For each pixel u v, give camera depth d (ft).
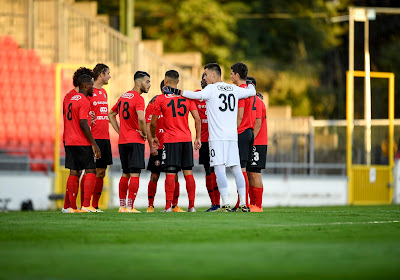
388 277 45.68
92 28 230.07
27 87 223.71
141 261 52.60
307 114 367.66
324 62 387.14
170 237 68.08
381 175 220.64
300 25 371.35
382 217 94.32
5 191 173.88
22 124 219.20
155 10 343.87
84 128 107.04
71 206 110.83
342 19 320.70
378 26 366.22
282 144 218.38
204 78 113.39
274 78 363.97
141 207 183.73
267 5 364.79
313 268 49.34
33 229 76.38
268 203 203.21
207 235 69.56
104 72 115.44
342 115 378.73
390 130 222.07
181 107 108.99
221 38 347.77
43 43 232.94
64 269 48.96
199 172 210.38
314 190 211.20
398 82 358.02
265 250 58.39
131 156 110.63
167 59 272.31
